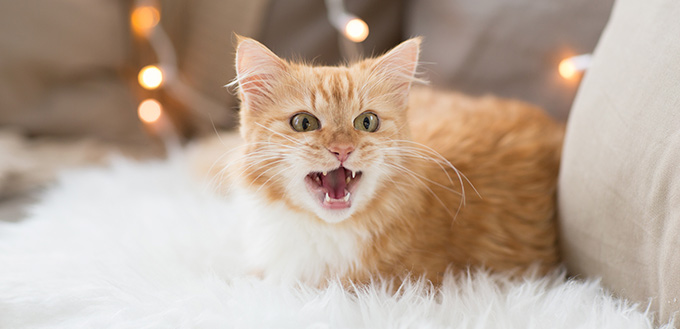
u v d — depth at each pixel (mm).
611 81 625
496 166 715
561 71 811
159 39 960
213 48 941
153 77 917
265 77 671
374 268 665
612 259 617
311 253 673
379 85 672
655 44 592
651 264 580
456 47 883
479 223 699
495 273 682
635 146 591
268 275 679
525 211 706
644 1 619
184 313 607
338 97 656
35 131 945
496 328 591
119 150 938
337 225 663
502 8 850
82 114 944
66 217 761
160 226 740
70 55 932
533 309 607
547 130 767
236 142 840
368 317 602
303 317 599
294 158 646
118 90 960
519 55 844
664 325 562
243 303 616
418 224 675
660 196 570
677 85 572
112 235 728
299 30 928
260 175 668
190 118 984
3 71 924
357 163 643
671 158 564
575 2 809
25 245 712
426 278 662
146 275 662
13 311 627
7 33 918
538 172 721
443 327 594
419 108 809
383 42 958
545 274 683
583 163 643
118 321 606
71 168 884
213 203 789
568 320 594
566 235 674
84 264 681
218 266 695
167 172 868
